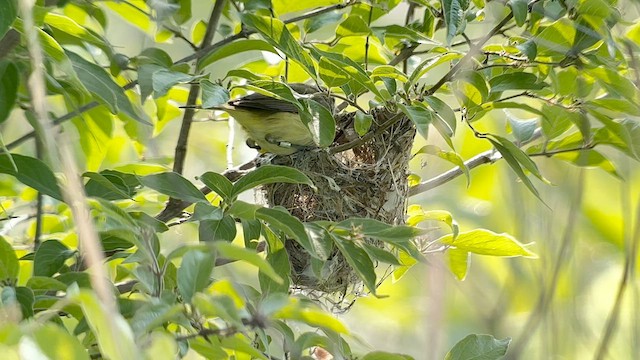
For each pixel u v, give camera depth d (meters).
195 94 8.76
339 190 9.52
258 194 10.14
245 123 9.78
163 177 6.79
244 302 5.72
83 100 8.22
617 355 12.76
